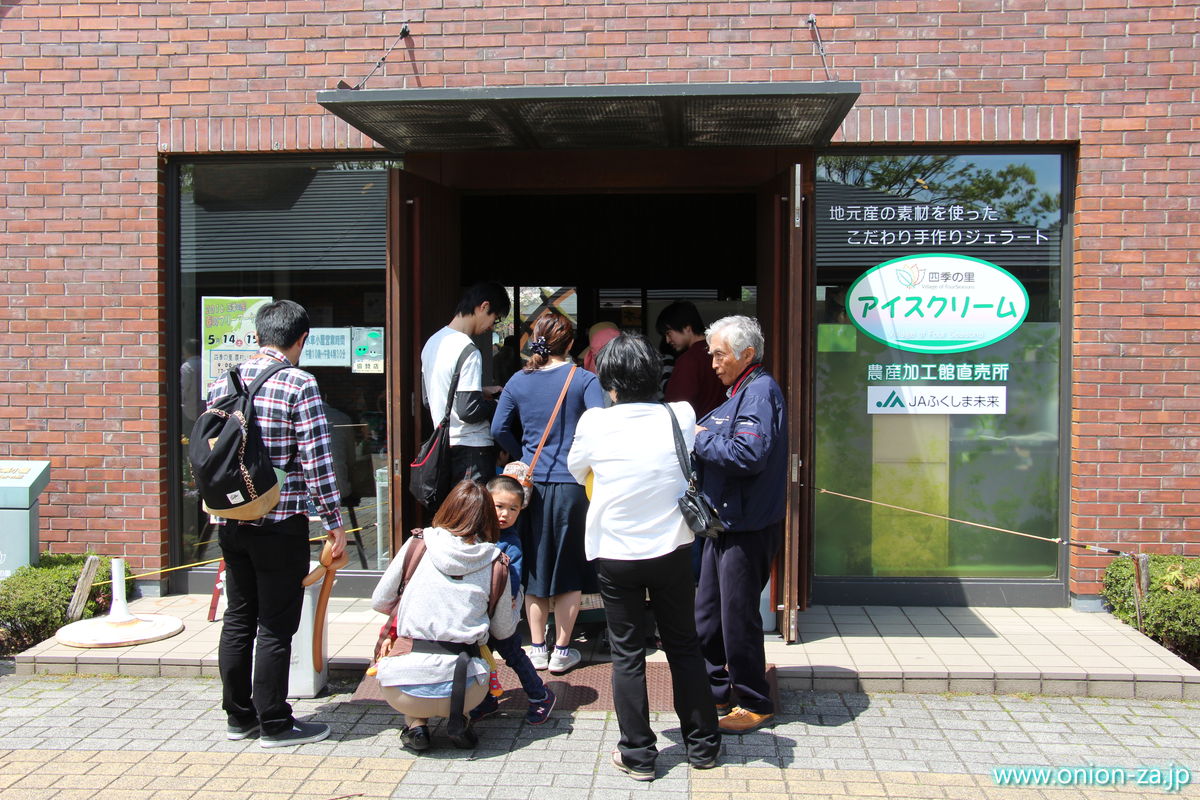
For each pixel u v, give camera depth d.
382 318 6.27
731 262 8.38
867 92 5.88
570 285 8.48
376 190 6.27
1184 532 5.79
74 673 5.07
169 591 6.30
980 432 6.11
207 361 6.36
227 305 6.35
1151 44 5.77
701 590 4.36
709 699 3.93
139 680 5.00
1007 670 4.84
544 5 5.99
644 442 3.78
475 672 4.03
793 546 5.27
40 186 6.21
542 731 4.36
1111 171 5.81
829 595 6.11
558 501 4.86
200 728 4.39
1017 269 6.04
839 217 6.07
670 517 3.78
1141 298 5.80
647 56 5.96
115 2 6.18
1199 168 5.75
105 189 6.20
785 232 5.42
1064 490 6.00
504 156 6.27
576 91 4.66
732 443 4.01
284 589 4.07
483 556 4.05
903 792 3.77
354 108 4.91
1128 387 5.82
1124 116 5.79
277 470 3.96
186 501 6.38
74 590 5.64
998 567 6.12
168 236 6.30
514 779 3.88
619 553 3.76
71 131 6.21
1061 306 6.00
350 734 4.34
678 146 5.77
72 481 6.22
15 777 3.87
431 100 4.73
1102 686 4.79
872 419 6.13
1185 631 5.13
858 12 5.88
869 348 6.11
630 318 8.48
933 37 5.86
